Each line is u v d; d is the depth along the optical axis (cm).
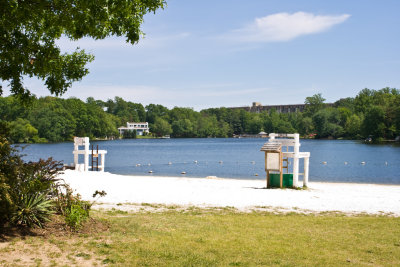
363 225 1137
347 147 9250
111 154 7356
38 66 1021
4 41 966
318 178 3306
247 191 1908
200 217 1203
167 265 721
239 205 1499
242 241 916
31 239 792
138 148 9969
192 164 4922
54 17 929
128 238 879
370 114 11881
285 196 1761
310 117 18050
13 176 857
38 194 906
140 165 4725
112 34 995
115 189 1888
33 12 897
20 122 12019
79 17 868
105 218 1070
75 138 2811
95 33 942
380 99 14838
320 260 787
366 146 9656
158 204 1475
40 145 11012
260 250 846
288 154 2075
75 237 845
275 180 2091
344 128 14938
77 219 890
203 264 734
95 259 732
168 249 818
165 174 3634
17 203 849
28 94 1080
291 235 995
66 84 1118
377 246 902
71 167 2802
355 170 4078
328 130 15288
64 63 1100
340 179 3231
